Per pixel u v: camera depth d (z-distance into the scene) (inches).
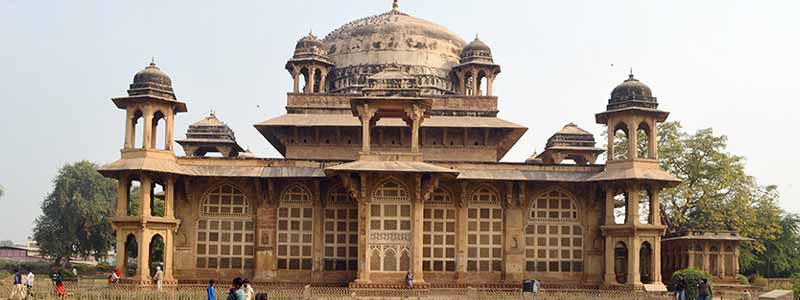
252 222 1659.7
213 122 2117.4
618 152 2369.6
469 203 1683.1
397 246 1555.1
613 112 1641.2
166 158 1601.9
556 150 2100.1
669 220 2295.8
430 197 1676.9
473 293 1343.5
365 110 1577.3
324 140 1867.6
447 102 1969.7
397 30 2124.8
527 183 1680.6
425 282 1545.3
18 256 4854.8
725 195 2276.1
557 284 1657.2
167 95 1616.6
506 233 1667.1
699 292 1241.4
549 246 1676.9
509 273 1653.5
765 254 2726.4
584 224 1679.4
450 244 1665.8
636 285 1561.3
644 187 1624.0
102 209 3080.7
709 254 1887.3
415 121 1578.5
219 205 1662.2
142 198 1550.2
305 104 1961.1
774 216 2340.1
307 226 1663.4
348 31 2176.4
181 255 1633.9
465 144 1875.0
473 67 2079.2
